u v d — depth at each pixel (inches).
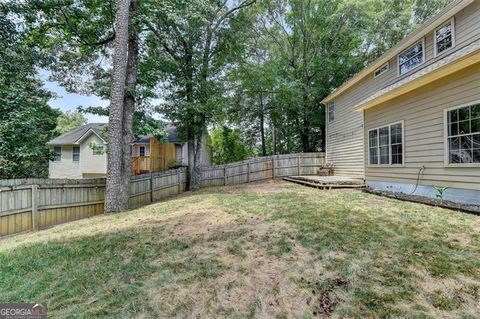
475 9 258.5
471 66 215.6
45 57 364.5
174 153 725.3
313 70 698.8
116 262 129.4
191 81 467.2
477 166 210.7
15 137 314.7
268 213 210.2
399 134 309.6
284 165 619.8
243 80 661.3
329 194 314.5
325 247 133.3
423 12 645.9
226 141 890.7
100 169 700.0
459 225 164.1
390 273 105.1
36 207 242.2
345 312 84.7
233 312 87.7
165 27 419.8
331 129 585.3
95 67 404.8
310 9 677.3
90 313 89.9
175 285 105.4
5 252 151.5
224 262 123.2
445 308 83.6
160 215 233.6
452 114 235.0
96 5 331.9
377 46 665.6
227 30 507.2
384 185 339.3
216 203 274.7
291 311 87.0
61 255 142.2
